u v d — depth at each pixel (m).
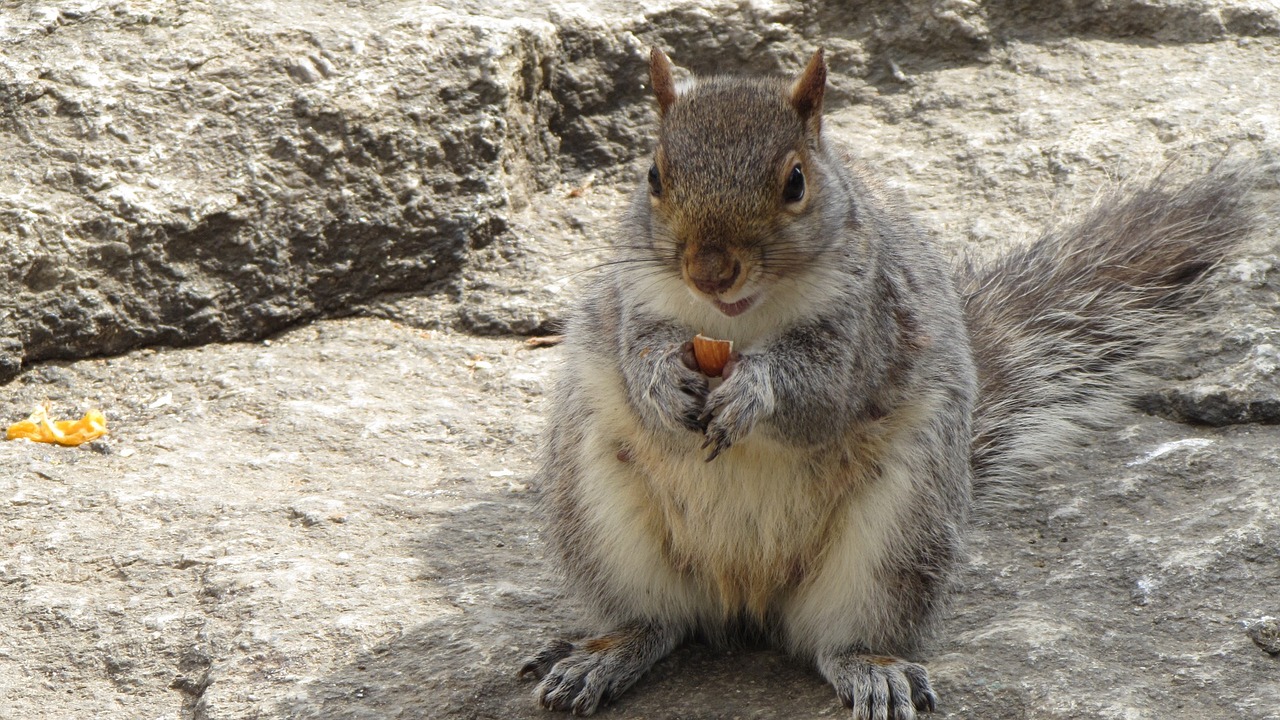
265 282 12.44
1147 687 7.27
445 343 12.46
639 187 8.02
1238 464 9.65
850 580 7.80
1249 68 14.44
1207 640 7.74
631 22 14.44
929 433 7.91
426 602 8.62
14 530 9.48
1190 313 11.41
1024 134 13.92
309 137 12.63
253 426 11.05
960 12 14.84
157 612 8.58
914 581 7.82
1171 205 12.26
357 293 12.88
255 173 12.41
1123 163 13.27
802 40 14.93
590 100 14.42
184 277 12.16
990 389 10.77
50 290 11.68
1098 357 11.17
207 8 13.47
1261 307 11.17
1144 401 10.77
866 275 7.65
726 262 7.07
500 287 12.98
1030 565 8.86
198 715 7.68
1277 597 8.05
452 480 10.34
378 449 10.76
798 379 7.28
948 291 9.08
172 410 11.35
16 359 11.61
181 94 12.64
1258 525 8.69
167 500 9.88
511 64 13.55
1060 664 7.46
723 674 8.01
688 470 7.66
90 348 11.92
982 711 7.17
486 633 8.18
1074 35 15.06
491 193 13.29
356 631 8.22
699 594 8.22
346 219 12.66
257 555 9.13
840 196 7.57
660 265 7.39
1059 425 10.49
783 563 7.89
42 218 11.66
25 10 13.11
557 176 14.35
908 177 13.61
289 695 7.68
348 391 11.60
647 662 7.99
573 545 8.30
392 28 13.41
